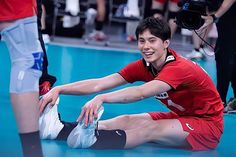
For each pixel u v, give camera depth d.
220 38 8.22
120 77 6.02
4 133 6.02
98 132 5.51
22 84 4.19
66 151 5.41
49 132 5.70
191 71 5.50
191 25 7.41
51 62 12.16
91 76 10.78
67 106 7.89
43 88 6.79
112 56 14.17
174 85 5.36
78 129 5.44
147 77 5.93
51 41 16.11
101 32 17.39
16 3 4.20
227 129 7.26
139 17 16.89
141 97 5.27
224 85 8.27
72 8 16.31
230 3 7.60
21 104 4.21
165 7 15.61
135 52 15.31
